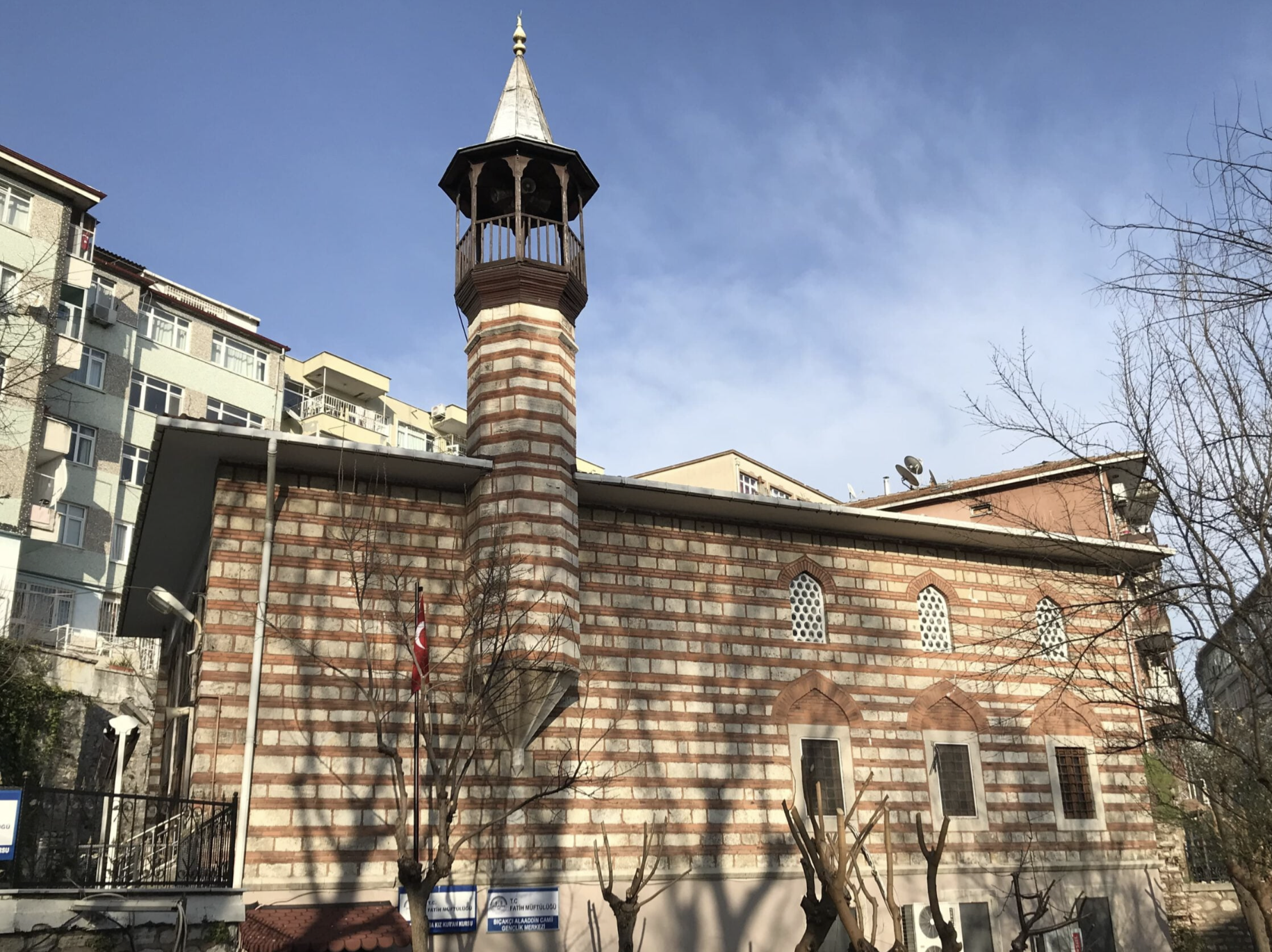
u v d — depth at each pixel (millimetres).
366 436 60438
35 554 42031
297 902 19062
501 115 25656
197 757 19266
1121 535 29859
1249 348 15523
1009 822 25906
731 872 22594
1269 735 19781
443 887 20016
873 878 23438
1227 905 30984
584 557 23500
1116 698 27984
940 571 27469
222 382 51469
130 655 39062
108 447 45594
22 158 41062
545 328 23547
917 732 25672
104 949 14734
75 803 24766
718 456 47625
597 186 25812
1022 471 33969
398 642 21188
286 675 20234
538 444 22531
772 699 24359
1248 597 15633
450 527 22547
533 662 20750
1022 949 17953
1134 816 27469
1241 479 15516
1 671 31984
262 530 20953
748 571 25094
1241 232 12367
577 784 21656
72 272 43156
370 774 20250
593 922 21031
